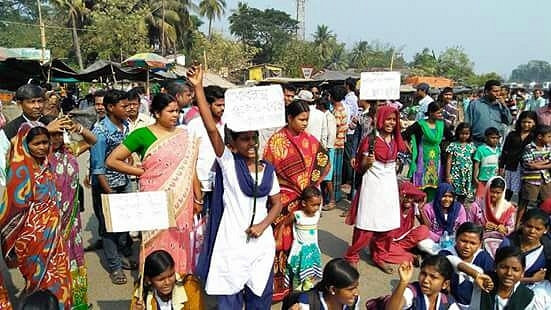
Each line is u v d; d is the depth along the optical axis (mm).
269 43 75500
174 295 3465
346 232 6852
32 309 2467
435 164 7164
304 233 4629
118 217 3184
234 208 3422
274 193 3574
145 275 3305
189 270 4016
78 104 19094
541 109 7328
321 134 7410
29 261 3504
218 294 3436
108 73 18953
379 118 5211
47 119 4266
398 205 5367
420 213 5746
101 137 4965
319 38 75000
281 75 43656
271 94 3219
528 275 4277
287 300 3197
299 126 4555
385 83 5137
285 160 4535
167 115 3844
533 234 4234
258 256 3494
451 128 8625
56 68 17516
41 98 4289
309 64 50656
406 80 43125
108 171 5129
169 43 46500
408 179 7297
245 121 3197
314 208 4590
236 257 3418
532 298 3732
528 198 6328
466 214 5676
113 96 5059
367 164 5129
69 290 3680
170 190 3852
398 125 5242
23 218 3447
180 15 47531
